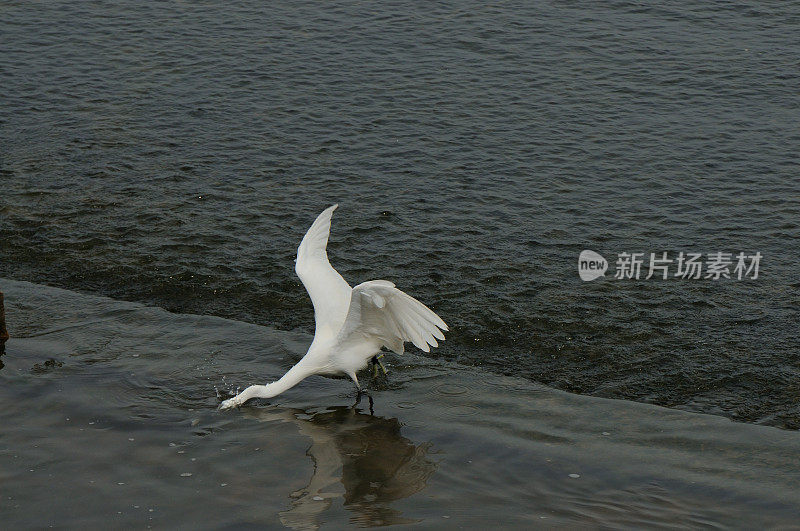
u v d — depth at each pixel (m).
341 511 7.95
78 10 22.22
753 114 17.06
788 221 13.64
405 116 17.31
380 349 9.81
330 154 15.97
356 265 12.55
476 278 12.20
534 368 10.37
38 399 9.67
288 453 8.84
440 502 8.08
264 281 12.25
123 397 9.75
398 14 21.88
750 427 9.12
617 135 16.45
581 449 8.84
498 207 14.20
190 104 17.84
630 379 10.08
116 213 14.07
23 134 16.64
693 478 8.37
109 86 18.56
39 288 12.11
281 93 18.25
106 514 7.91
